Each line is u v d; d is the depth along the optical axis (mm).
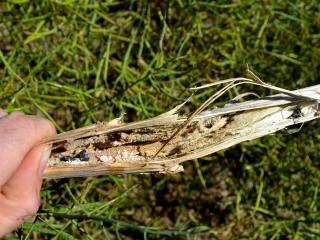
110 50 312
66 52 295
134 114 302
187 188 314
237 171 317
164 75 299
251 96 315
